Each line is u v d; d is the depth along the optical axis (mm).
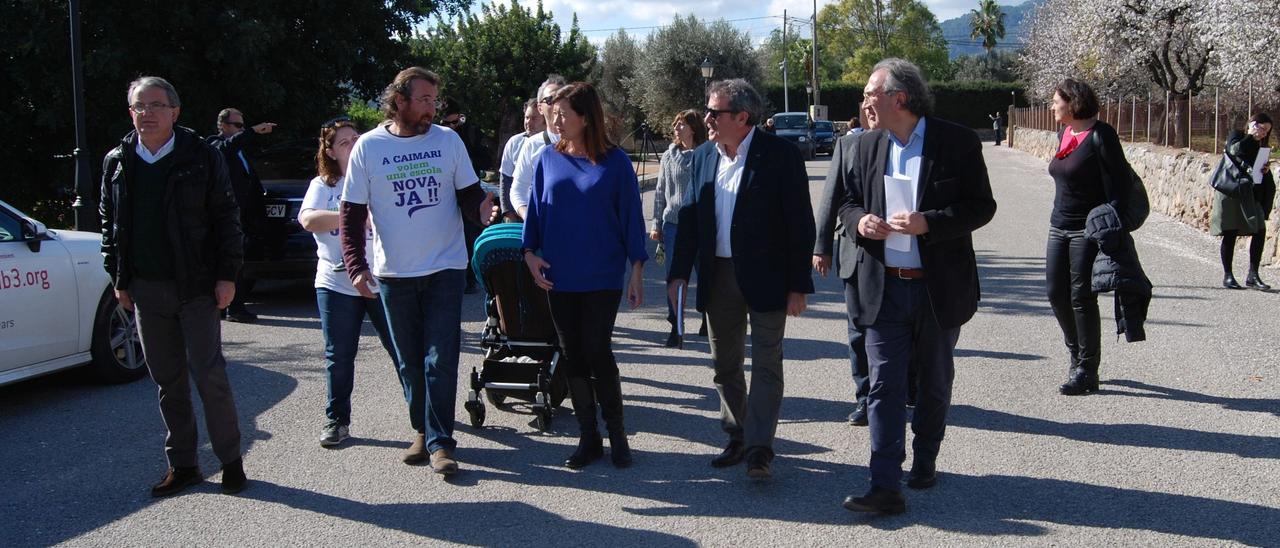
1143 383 6375
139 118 4473
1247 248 12102
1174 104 21359
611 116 5176
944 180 4211
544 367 5789
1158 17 26672
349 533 4320
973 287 4422
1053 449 5176
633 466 5102
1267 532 4102
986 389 6328
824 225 4816
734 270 4734
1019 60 46125
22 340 6191
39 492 4895
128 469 5227
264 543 4227
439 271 4949
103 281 6875
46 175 15883
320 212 5371
